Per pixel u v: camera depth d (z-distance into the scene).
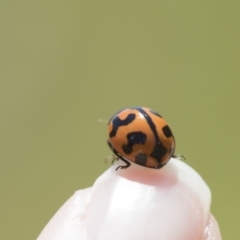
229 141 0.11
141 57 0.11
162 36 0.11
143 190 0.09
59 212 0.09
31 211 0.11
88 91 0.11
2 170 0.11
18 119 0.11
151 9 0.11
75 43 0.11
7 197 0.11
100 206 0.09
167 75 0.11
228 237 0.11
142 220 0.08
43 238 0.09
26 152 0.11
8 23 0.11
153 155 0.09
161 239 0.08
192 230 0.09
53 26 0.11
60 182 0.11
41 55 0.11
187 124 0.11
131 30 0.11
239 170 0.11
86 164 0.11
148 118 0.09
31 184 0.11
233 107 0.11
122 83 0.11
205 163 0.11
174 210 0.08
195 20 0.11
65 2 0.11
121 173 0.09
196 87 0.11
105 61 0.11
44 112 0.11
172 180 0.09
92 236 0.08
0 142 0.11
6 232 0.11
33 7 0.11
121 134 0.09
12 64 0.11
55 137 0.11
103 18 0.11
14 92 0.11
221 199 0.11
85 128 0.11
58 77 0.11
